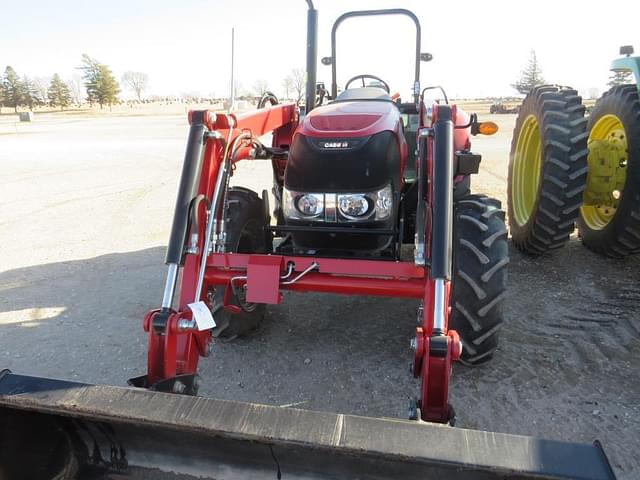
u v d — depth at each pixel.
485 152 13.52
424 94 4.03
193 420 1.55
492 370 3.18
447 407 2.08
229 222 3.20
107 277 4.93
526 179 5.32
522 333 3.62
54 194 8.95
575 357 3.31
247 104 21.14
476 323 2.74
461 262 2.76
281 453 1.71
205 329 2.28
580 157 4.35
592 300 4.12
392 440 1.46
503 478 1.48
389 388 3.06
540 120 4.66
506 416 2.76
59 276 4.98
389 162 3.04
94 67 84.38
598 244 4.89
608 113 4.77
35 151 16.06
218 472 1.82
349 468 1.67
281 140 4.08
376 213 3.02
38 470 1.85
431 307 2.30
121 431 1.87
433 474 1.58
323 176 3.00
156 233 6.41
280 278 2.58
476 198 3.00
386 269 2.51
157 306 4.26
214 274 2.67
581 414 2.77
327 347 3.55
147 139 20.48
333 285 2.54
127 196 8.68
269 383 3.14
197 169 2.62
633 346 3.43
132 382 2.16
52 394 1.68
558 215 4.46
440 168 2.38
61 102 91.12
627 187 4.36
